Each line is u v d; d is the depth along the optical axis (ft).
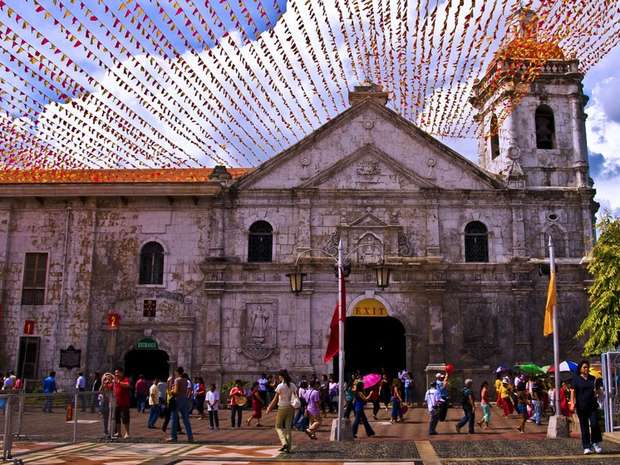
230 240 117.50
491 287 115.03
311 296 114.73
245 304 114.73
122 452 58.54
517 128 122.21
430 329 112.78
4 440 52.65
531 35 59.16
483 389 80.33
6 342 115.03
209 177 120.16
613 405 68.44
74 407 66.23
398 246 116.37
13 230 118.93
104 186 116.57
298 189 118.11
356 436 71.77
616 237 97.14
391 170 119.44
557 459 52.54
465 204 118.52
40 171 118.01
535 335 114.01
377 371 140.46
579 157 121.19
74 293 116.37
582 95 124.88
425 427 81.61
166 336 114.73
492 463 51.01
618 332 92.02
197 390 95.20
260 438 71.15
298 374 111.55
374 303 114.42
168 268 116.98
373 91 122.11
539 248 117.19
